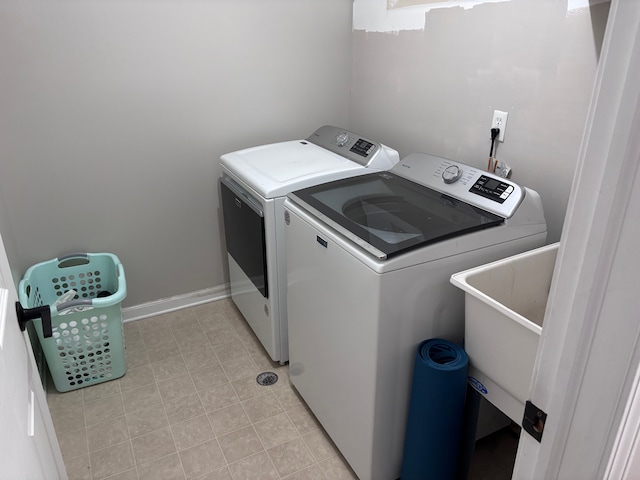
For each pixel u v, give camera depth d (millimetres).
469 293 1294
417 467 1537
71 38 2064
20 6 1944
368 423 1545
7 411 736
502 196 1584
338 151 2279
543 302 1561
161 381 2197
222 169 2395
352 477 1740
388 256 1324
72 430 1929
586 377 631
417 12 2125
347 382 1616
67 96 2137
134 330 2549
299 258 1775
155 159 2408
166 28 2219
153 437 1901
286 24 2453
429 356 1436
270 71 2506
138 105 2285
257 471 1762
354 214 1597
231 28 2346
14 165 2129
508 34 1732
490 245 1507
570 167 1622
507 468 1761
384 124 2521
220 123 2486
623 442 633
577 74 1534
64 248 2357
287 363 2311
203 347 2428
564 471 706
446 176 1781
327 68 2635
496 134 1858
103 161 2303
